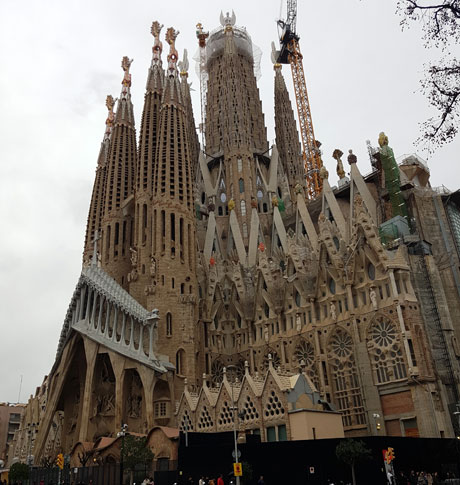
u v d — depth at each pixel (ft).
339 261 205.67
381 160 230.07
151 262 233.76
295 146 381.60
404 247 193.67
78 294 236.43
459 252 212.64
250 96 364.58
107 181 291.99
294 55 478.59
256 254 269.23
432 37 49.55
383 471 118.52
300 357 210.79
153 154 272.92
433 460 129.49
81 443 188.03
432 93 50.47
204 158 345.51
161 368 199.93
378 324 185.78
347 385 188.55
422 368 170.19
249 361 229.45
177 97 280.92
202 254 263.29
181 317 222.69
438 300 187.52
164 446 157.38
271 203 314.76
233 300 247.29
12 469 185.47
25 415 342.23
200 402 188.34
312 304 209.36
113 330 213.46
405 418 168.55
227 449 132.26
